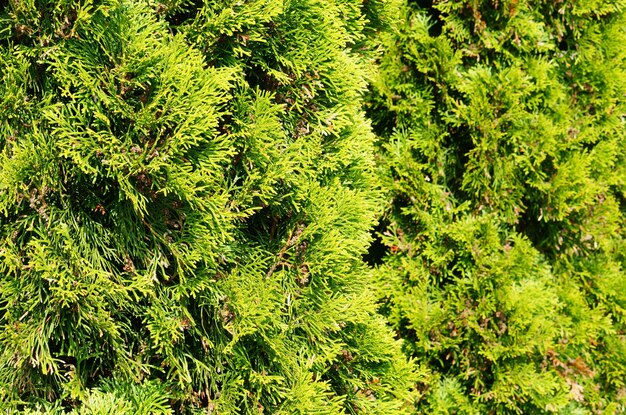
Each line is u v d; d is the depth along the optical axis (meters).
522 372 3.20
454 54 3.21
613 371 3.75
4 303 1.94
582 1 3.34
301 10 2.14
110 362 2.05
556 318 3.46
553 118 3.37
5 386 1.85
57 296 1.80
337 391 2.56
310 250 2.28
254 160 2.07
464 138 3.36
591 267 3.73
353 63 2.43
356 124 2.49
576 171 3.32
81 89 1.77
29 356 1.83
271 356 2.21
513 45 3.22
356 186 2.58
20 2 1.71
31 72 1.81
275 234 2.36
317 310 2.32
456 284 3.35
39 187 1.80
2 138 1.79
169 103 1.83
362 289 2.52
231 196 2.07
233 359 2.15
